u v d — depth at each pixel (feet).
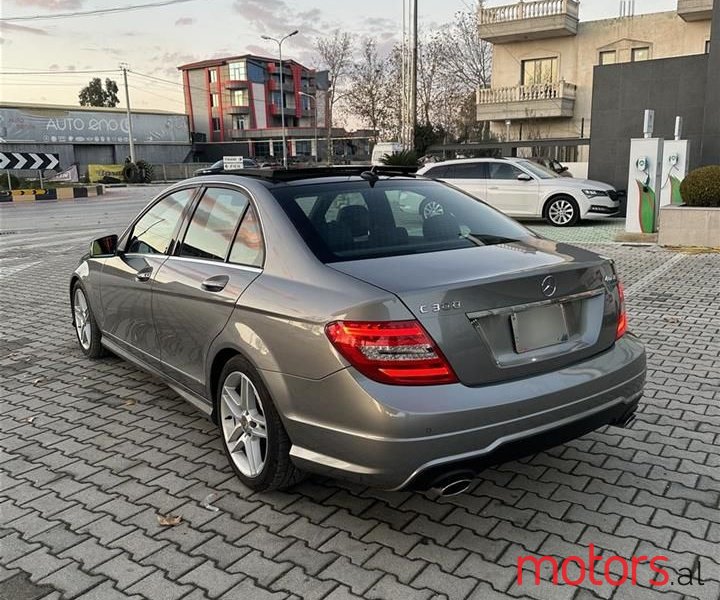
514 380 9.62
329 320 9.46
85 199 105.29
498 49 103.14
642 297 25.21
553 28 94.22
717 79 46.96
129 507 11.25
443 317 9.16
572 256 11.21
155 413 15.44
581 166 76.07
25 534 10.50
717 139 47.55
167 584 9.16
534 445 9.64
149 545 10.11
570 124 99.09
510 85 103.24
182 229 13.98
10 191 104.12
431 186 13.78
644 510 10.74
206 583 9.14
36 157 91.56
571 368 10.19
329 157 202.08
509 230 12.84
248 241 11.85
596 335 10.77
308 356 9.69
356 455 9.28
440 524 10.48
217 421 12.48
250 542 10.11
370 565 9.44
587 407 10.14
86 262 18.12
